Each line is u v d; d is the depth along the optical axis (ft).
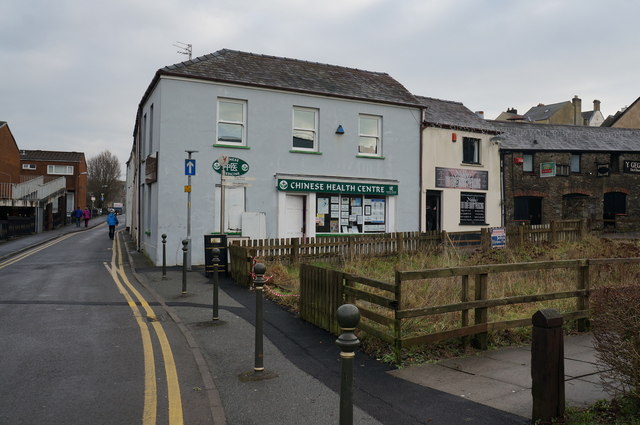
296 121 54.08
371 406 14.17
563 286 29.12
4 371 17.43
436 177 62.44
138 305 28.99
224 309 27.99
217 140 49.55
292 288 32.76
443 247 49.29
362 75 63.87
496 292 27.89
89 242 78.28
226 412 13.98
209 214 48.44
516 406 13.89
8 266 47.55
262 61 56.80
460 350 19.52
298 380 16.57
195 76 48.01
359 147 57.52
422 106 60.64
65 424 13.24
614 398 13.46
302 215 54.08
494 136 68.08
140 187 64.03
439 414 13.47
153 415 13.82
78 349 20.13
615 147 80.64
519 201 72.49
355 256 44.86
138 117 67.21
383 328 21.33
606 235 66.33
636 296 12.98
